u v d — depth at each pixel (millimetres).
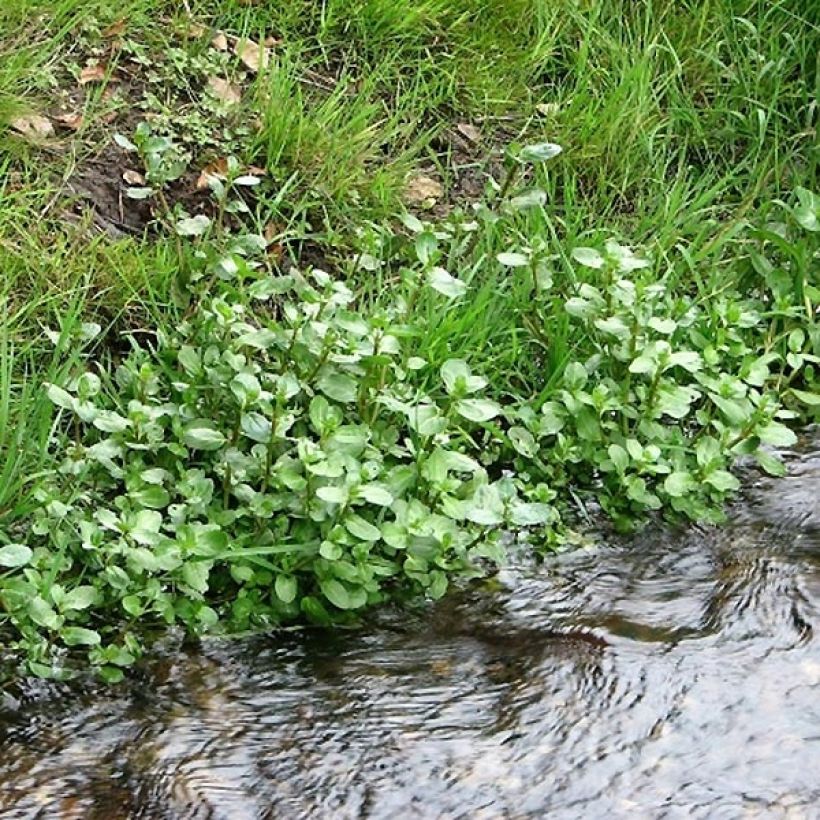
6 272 1652
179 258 1673
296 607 1440
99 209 1781
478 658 1397
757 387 1758
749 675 1357
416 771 1263
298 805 1234
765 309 1835
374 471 1431
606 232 1857
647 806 1231
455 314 1729
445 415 1543
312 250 1824
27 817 1222
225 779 1257
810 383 1744
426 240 1616
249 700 1345
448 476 1545
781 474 1604
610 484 1594
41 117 1826
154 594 1396
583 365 1651
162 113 1880
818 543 1553
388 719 1318
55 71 1878
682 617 1443
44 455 1487
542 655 1388
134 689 1352
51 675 1350
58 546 1415
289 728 1311
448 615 1455
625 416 1607
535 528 1553
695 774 1260
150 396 1542
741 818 1220
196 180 1843
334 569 1424
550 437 1632
